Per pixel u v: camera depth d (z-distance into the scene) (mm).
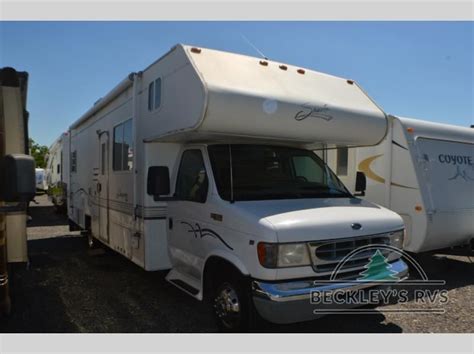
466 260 7816
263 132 4191
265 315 3453
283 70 4812
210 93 3787
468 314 4914
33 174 3156
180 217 4750
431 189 6492
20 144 4250
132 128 5531
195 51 4223
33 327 4352
